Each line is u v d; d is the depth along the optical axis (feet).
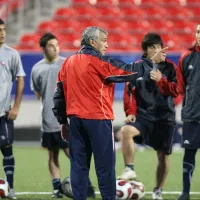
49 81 98.27
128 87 93.15
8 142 92.73
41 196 98.53
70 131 75.00
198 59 89.71
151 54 89.86
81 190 74.49
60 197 97.35
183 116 91.56
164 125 93.86
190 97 90.53
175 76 92.32
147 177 123.44
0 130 92.58
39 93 100.83
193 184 113.60
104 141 73.26
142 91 92.79
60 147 98.78
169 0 261.44
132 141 91.56
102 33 74.28
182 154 163.32
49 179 119.14
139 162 146.30
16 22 241.35
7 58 92.58
